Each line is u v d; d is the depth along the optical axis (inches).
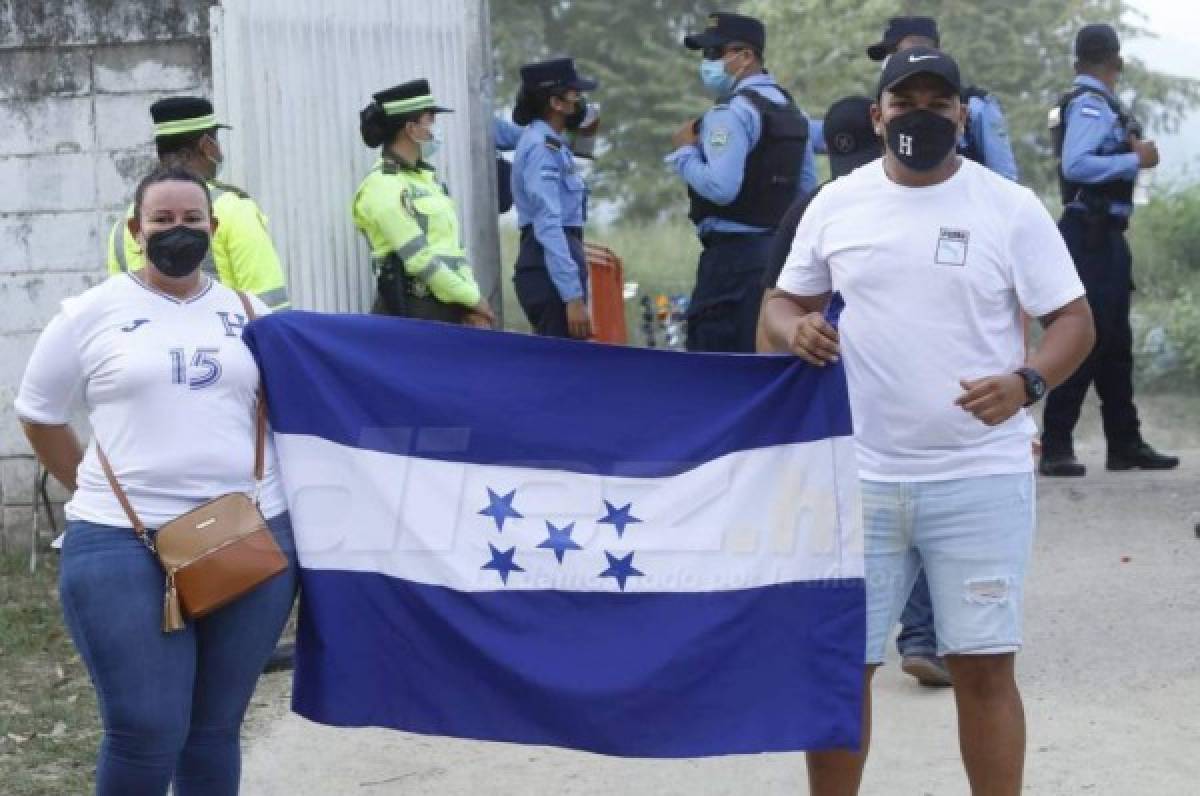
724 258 359.6
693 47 366.3
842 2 1129.4
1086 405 572.7
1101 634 308.7
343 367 203.2
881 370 197.8
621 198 1179.3
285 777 254.1
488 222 429.7
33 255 380.8
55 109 377.1
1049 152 1124.5
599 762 257.1
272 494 201.2
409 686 204.4
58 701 290.7
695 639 201.8
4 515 389.7
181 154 281.4
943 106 191.6
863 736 206.5
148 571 190.1
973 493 197.3
